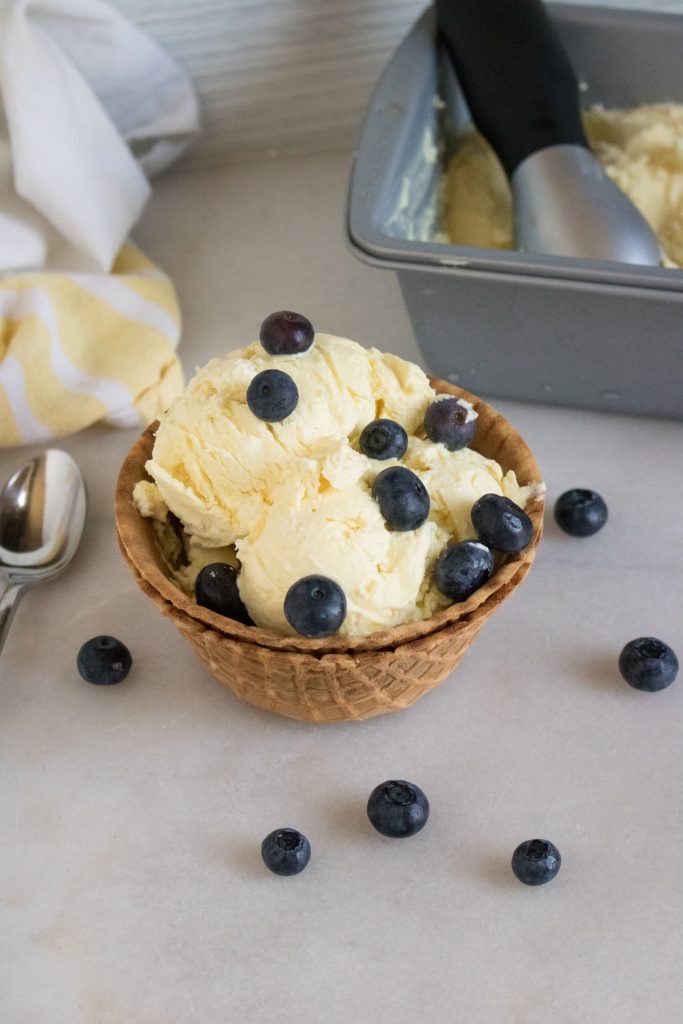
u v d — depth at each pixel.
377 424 0.48
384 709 0.50
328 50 0.67
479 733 0.51
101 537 0.56
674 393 0.57
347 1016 0.45
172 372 0.59
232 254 0.66
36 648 0.53
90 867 0.48
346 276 0.65
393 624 0.47
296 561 0.46
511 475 0.50
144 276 0.62
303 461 0.47
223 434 0.47
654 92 0.63
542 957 0.46
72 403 0.58
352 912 0.47
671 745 0.50
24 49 0.60
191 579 0.49
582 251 0.57
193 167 0.70
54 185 0.60
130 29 0.64
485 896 0.47
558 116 0.60
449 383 0.55
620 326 0.54
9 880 0.48
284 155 0.70
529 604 0.54
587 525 0.55
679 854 0.48
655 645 0.52
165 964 0.46
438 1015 0.45
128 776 0.50
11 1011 0.46
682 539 0.55
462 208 0.63
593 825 0.49
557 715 0.51
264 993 0.46
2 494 0.55
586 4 0.64
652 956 0.46
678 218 0.61
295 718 0.51
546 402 0.59
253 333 0.62
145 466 0.49
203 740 0.51
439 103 0.62
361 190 0.56
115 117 0.66
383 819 0.48
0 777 0.50
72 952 0.47
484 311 0.55
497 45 0.60
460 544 0.47
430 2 0.65
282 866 0.48
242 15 0.65
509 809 0.49
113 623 0.54
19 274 0.61
